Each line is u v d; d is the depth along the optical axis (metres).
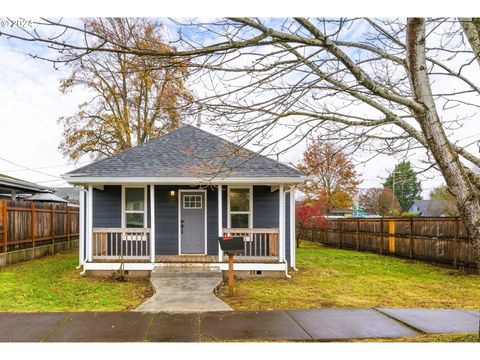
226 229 10.41
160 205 11.83
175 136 12.84
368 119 4.56
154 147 12.21
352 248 18.95
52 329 5.13
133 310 6.22
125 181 10.34
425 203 40.22
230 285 7.77
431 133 3.76
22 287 8.62
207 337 4.85
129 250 11.77
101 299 7.50
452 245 12.05
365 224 17.75
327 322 5.53
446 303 7.30
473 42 4.04
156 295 7.47
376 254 16.58
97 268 10.16
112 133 22.53
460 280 10.02
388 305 7.08
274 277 10.18
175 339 4.76
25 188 19.81
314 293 8.14
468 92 4.76
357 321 5.60
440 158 3.75
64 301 7.33
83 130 22.70
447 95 4.91
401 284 9.38
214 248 11.80
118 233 11.55
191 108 4.13
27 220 13.53
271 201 11.93
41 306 6.90
